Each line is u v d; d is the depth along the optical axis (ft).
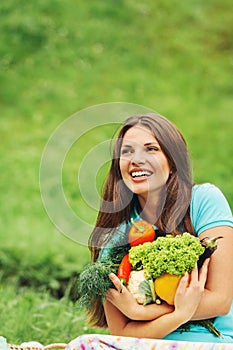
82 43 49.26
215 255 12.67
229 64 49.60
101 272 12.42
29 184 36.68
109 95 45.24
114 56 48.78
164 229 13.00
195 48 50.57
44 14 50.93
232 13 54.95
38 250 28.25
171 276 12.10
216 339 12.51
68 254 27.89
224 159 39.60
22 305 21.90
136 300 12.26
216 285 12.55
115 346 11.53
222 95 46.50
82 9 52.06
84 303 12.73
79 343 11.55
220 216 13.05
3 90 45.39
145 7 53.72
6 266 27.25
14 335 19.39
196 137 41.55
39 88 45.70
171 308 12.25
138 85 46.24
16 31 49.14
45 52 48.24
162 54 49.67
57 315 20.76
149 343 11.53
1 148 40.45
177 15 53.72
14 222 32.48
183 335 12.51
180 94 46.01
